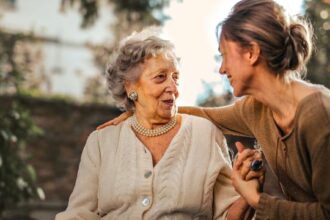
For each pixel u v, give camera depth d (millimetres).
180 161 2955
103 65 11742
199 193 2912
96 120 10742
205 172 2941
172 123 3045
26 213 9492
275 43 2490
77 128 10633
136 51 2959
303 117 2449
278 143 2609
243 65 2541
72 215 3035
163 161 2939
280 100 2557
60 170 10461
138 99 3023
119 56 3014
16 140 7312
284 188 2697
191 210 2902
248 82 2568
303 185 2572
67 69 17281
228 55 2574
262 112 2730
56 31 17609
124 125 3094
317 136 2400
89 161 3105
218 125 3066
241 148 2758
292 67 2535
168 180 2908
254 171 2693
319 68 6789
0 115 7242
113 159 3027
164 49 2967
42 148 10414
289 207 2533
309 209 2496
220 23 2600
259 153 2750
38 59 12258
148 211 2889
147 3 8781
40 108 10438
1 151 7070
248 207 2891
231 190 3002
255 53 2512
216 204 3010
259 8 2533
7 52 10961
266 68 2537
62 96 10789
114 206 2959
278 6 2537
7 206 7441
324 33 6766
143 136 3047
